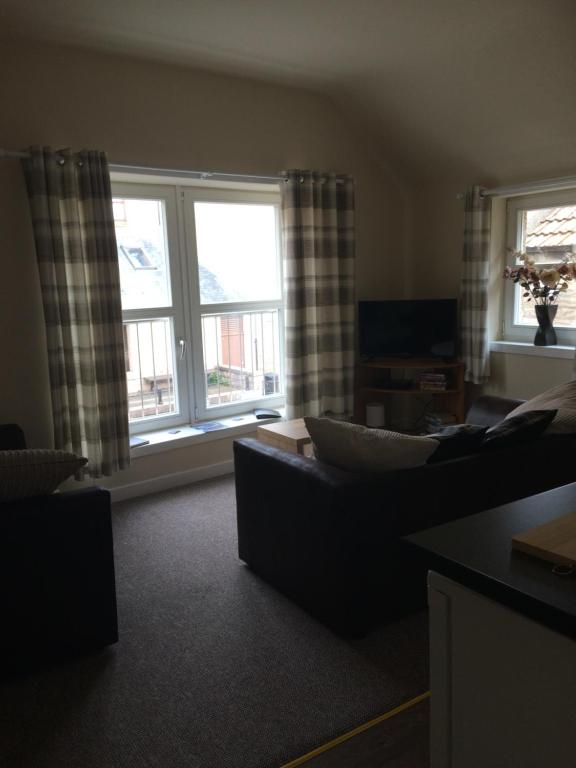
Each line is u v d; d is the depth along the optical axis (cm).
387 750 181
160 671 223
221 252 462
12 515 204
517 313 471
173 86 387
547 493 144
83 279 351
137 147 377
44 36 332
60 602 218
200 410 463
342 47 363
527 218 455
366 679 214
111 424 367
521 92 374
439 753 124
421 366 468
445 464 234
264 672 220
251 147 425
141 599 274
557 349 429
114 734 192
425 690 207
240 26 331
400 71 398
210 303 460
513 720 107
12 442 320
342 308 476
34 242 343
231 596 274
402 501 228
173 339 444
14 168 336
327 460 242
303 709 200
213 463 440
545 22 322
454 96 402
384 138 479
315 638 239
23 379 352
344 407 482
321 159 463
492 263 466
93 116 359
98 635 229
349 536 224
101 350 359
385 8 313
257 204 473
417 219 513
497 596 103
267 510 269
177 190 432
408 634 240
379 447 227
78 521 217
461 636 115
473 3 308
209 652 233
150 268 430
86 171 344
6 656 211
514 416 266
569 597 96
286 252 441
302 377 459
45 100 343
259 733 190
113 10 307
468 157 451
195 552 320
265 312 493
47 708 205
